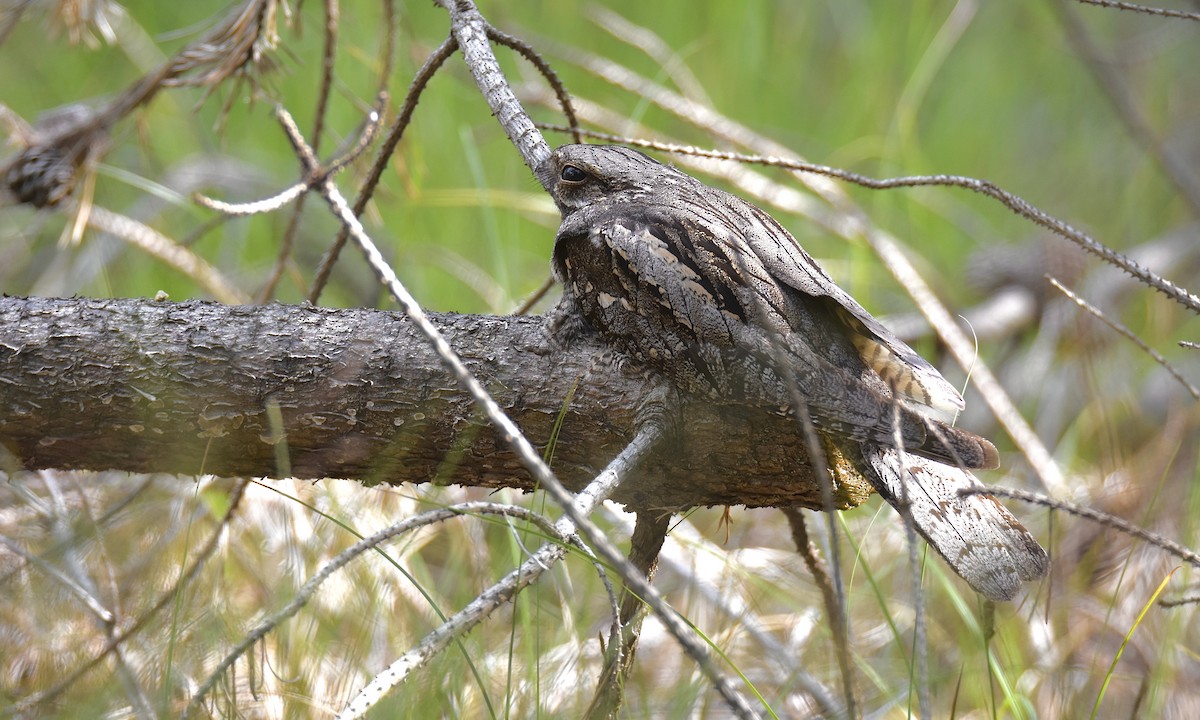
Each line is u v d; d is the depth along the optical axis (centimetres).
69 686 599
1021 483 967
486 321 580
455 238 1152
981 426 1073
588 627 753
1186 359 1130
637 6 1384
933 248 1295
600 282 581
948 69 1470
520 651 701
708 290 561
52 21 805
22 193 792
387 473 584
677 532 822
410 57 1051
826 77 1470
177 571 736
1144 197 1423
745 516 912
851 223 1025
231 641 651
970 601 766
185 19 1298
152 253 927
